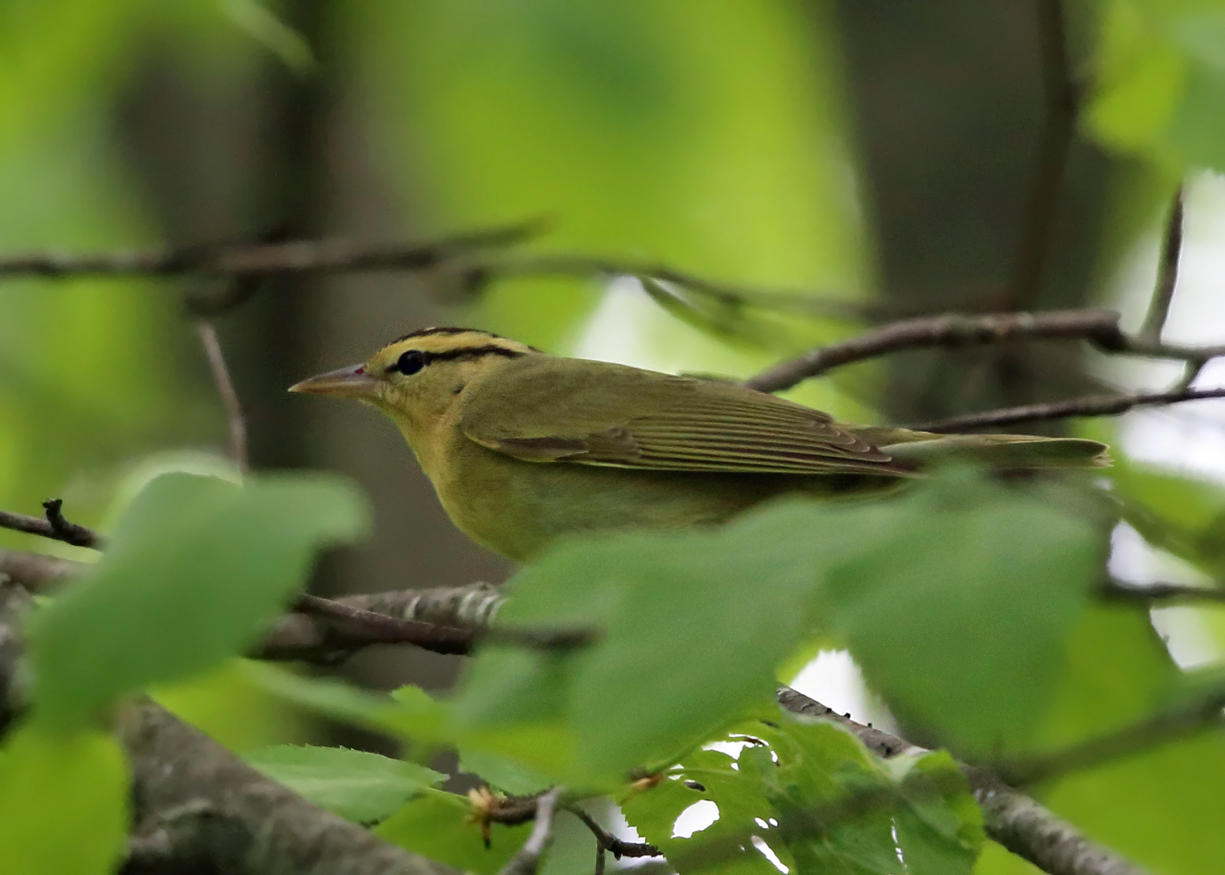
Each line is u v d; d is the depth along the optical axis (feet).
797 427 33.47
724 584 11.27
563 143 53.78
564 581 11.79
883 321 44.91
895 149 50.16
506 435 35.01
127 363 56.44
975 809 20.49
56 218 52.70
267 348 52.85
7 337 56.03
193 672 11.02
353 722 15.20
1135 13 29.55
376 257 42.96
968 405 47.24
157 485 12.14
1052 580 10.38
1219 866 23.58
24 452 54.70
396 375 39.06
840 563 11.09
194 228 53.72
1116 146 29.73
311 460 50.55
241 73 54.44
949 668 10.08
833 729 19.77
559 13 51.83
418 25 52.85
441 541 49.14
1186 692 18.47
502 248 45.80
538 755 14.79
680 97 52.75
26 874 15.61
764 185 56.18
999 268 49.08
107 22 43.09
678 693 10.74
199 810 16.67
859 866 20.61
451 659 45.37
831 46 53.83
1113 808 23.76
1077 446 31.60
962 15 50.78
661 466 33.99
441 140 54.49
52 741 14.57
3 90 44.70
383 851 16.37
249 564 11.24
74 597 11.51
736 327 44.32
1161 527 25.59
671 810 21.48
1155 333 34.81
